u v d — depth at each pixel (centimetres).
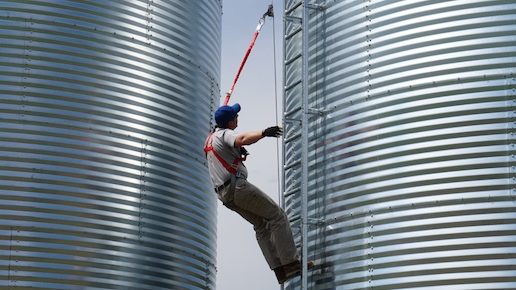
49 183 2559
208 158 1578
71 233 2558
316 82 1856
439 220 1647
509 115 1642
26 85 2595
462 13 1703
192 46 2953
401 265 1661
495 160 1634
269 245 1642
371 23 1780
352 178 1747
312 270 1784
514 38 1667
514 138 1633
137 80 2752
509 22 1675
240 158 1570
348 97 1784
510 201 1614
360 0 1805
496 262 1602
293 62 1941
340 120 1788
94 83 2666
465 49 1689
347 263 1723
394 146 1708
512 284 1588
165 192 2767
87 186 2602
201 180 2938
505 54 1666
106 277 2588
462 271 1617
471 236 1622
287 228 1616
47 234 2533
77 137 2612
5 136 2556
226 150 1559
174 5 2903
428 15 1727
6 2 2641
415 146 1689
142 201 2703
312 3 1916
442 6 1720
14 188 2533
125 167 2681
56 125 2595
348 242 1730
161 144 2780
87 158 2616
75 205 2577
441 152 1667
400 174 1692
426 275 1639
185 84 2898
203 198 2944
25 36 2625
